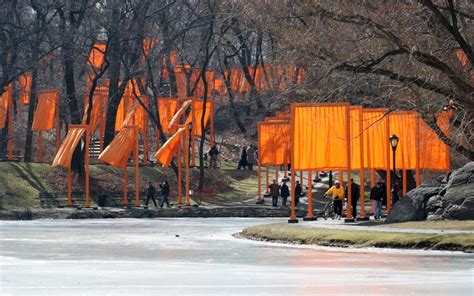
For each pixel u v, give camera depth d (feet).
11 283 194.90
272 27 392.27
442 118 387.34
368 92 407.64
